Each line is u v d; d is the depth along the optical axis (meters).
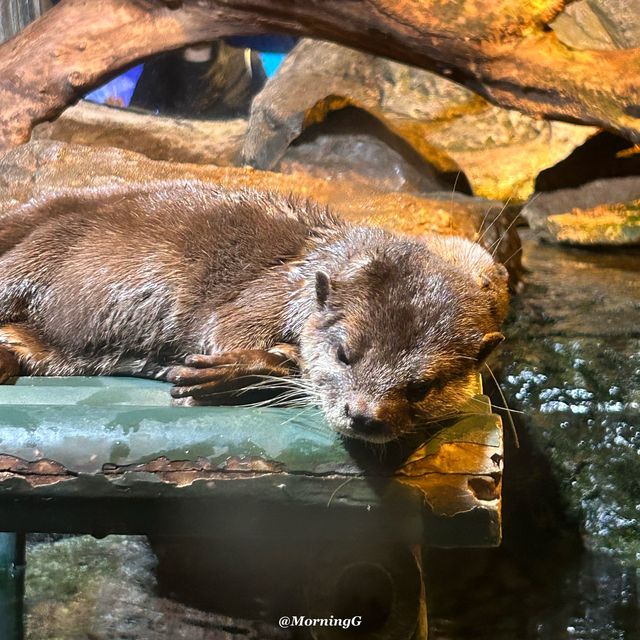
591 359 1.01
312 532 0.73
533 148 1.47
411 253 0.79
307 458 0.72
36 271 0.86
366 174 1.29
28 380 0.84
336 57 1.57
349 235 0.83
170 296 0.84
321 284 0.77
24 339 0.86
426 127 1.49
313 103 1.45
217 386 0.77
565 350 1.02
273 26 1.13
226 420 0.73
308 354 0.77
